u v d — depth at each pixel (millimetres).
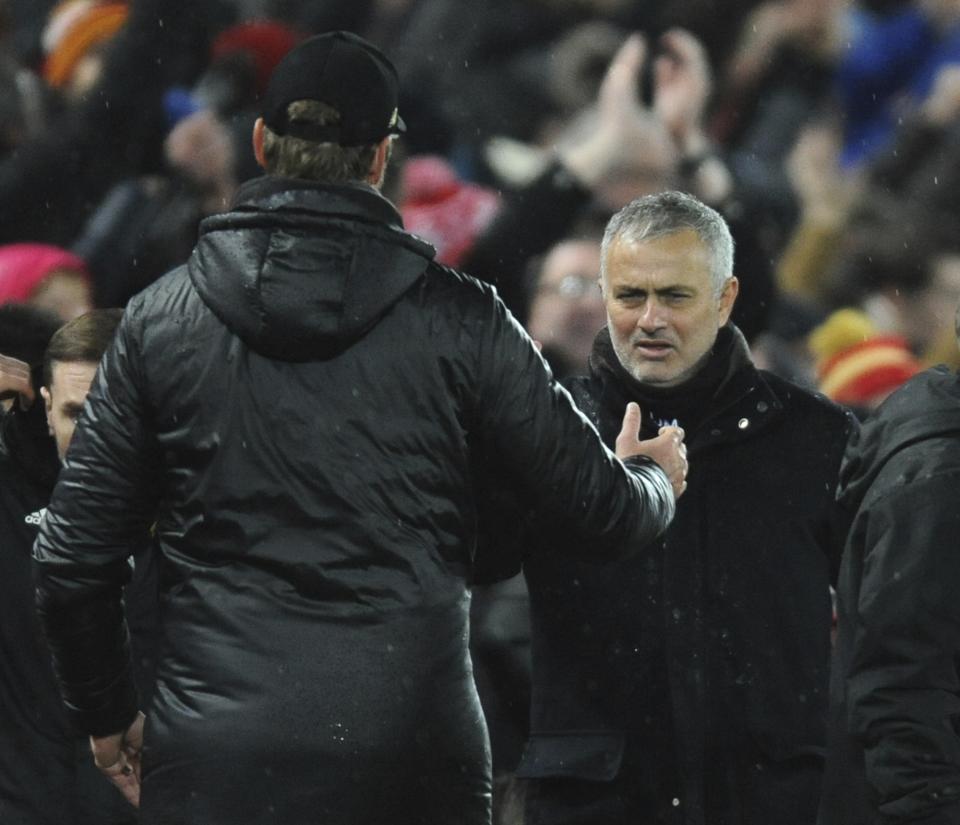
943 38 37844
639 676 16453
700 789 16359
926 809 14492
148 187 27969
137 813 16828
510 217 24094
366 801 14047
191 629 14234
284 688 14000
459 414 14391
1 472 17219
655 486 15078
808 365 30281
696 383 16578
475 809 14438
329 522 14148
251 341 14148
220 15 30094
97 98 28656
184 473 14391
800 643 16469
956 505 14625
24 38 32844
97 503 14562
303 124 14359
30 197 28500
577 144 25531
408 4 37469
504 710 19625
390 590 14172
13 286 21422
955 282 32750
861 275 33000
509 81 36344
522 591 19688
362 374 14234
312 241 14156
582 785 16516
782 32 37312
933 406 14945
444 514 14375
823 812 15406
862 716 14688
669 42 26406
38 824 17109
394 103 14656
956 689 14664
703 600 16453
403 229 14453
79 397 16734
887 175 34656
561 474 14508
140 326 14516
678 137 26594
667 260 16312
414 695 14125
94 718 15562
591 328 22562
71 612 14812
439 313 14367
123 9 30578
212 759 13984
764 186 33531
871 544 14867
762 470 16609
